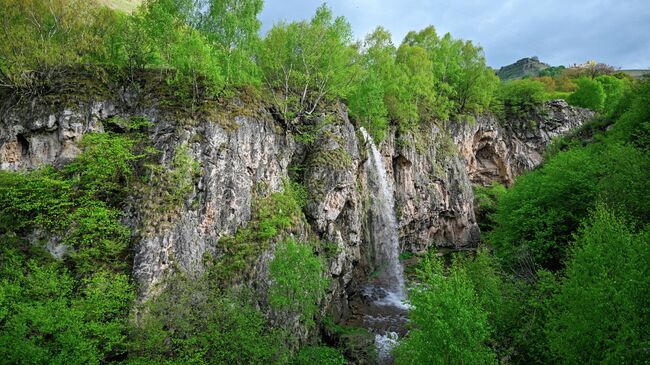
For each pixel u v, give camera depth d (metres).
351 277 35.62
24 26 28.86
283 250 23.02
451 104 65.12
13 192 23.22
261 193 29.53
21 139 26.33
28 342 16.20
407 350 17.69
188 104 28.23
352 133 40.44
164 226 23.34
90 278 21.38
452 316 16.39
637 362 12.88
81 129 26.31
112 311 20.16
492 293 22.27
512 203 35.38
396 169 52.53
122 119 27.50
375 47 51.16
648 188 23.09
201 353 19.36
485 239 42.19
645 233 16.33
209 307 21.58
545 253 28.47
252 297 23.89
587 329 14.31
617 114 45.75
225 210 26.55
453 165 61.16
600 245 16.00
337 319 31.80
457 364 16.02
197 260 24.14
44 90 27.14
